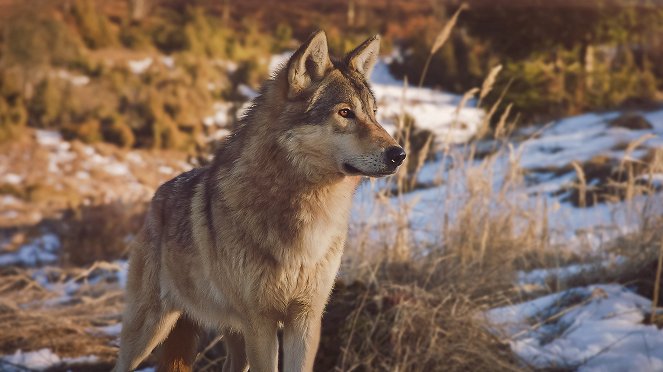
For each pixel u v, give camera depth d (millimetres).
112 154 20703
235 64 29422
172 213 4801
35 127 22078
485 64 25594
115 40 29422
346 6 38656
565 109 19969
